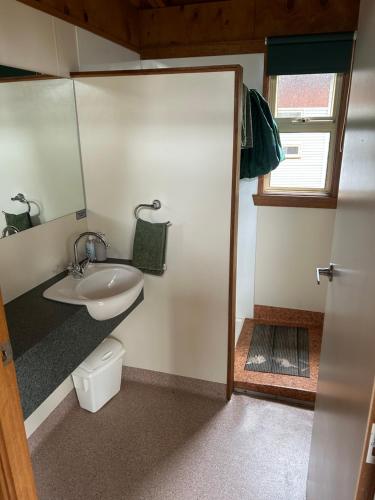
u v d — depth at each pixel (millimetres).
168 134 1985
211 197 2025
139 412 2277
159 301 2320
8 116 1625
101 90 2002
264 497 1751
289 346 2797
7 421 884
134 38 2609
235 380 2424
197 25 2557
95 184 2193
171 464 1927
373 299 804
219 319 2246
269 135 2287
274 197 2766
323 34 2318
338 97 2533
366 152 987
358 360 911
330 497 1139
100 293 2039
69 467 1917
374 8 983
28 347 1431
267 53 2453
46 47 1798
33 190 1825
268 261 2984
